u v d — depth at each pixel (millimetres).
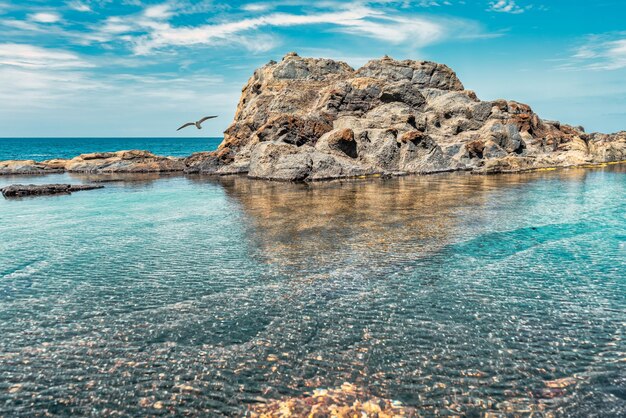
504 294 11633
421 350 8781
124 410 7078
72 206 28047
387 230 18844
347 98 57562
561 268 13695
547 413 6859
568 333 9414
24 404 7246
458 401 7160
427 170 48281
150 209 26234
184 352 8836
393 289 12070
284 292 11953
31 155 120938
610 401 7125
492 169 47438
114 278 13383
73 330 9867
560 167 54125
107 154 64750
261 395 7395
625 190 31578
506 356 8516
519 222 20281
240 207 26047
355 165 46219
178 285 12656
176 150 164000
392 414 6852
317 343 9125
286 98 61188
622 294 11531
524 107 68062
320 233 18500
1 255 16109
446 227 19312
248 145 57156
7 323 10266
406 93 59531
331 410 6953
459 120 60062
